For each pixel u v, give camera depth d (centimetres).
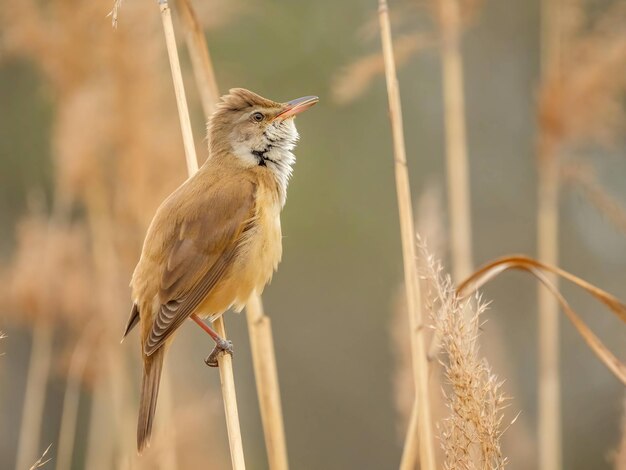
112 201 1219
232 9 1330
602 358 816
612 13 1223
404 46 1127
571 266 2045
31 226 1215
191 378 1343
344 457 2023
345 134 1984
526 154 2088
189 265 875
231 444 782
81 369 1150
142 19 1166
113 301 1177
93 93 1162
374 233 1991
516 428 1225
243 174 949
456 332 719
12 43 1191
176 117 1252
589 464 1973
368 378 2025
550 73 1195
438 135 2019
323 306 2020
